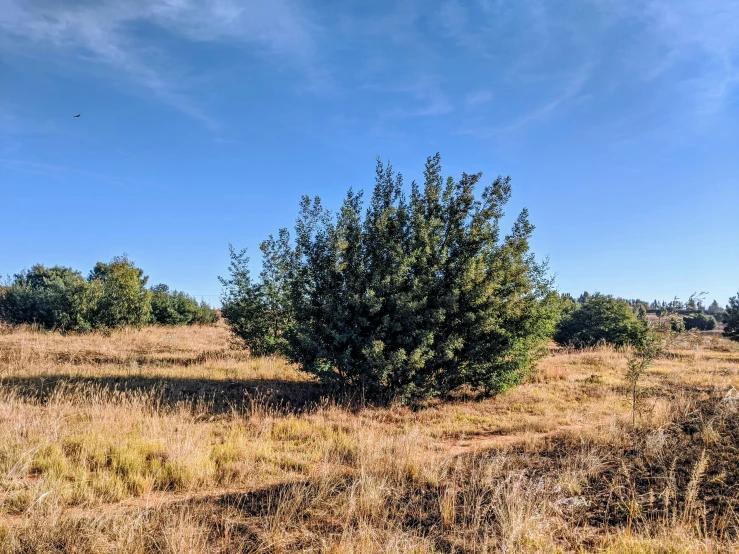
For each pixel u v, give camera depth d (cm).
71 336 1994
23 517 468
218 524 482
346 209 1096
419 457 678
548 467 652
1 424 732
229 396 1081
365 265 1102
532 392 1227
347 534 449
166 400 969
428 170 1149
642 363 864
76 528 449
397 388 1067
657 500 532
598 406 1062
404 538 445
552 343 2631
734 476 577
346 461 693
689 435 754
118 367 1379
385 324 1046
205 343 2111
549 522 470
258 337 1714
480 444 805
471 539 457
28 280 2983
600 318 2414
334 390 1124
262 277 1714
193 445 673
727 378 1305
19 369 1269
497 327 1121
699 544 417
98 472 596
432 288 1084
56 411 840
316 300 1109
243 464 650
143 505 527
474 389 1198
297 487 567
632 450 710
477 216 1134
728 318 3203
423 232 1081
